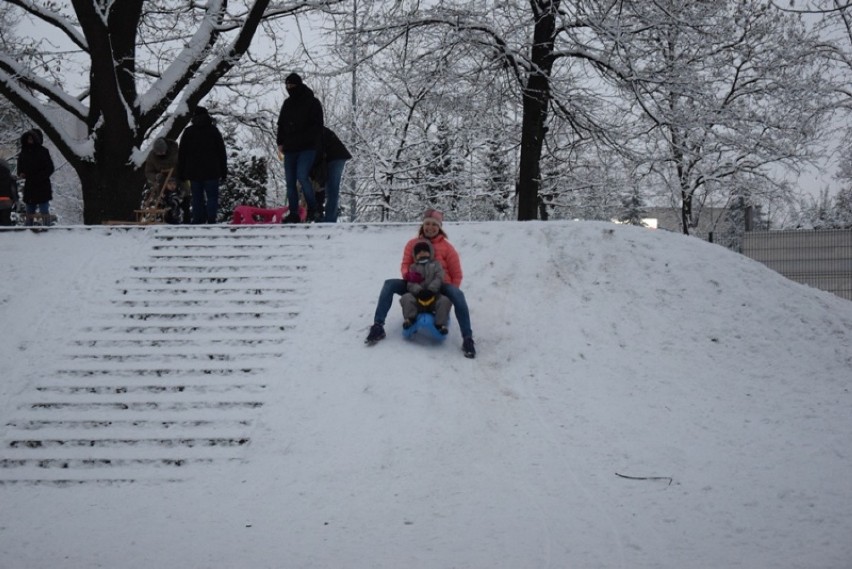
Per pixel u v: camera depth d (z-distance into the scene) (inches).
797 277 648.4
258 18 610.5
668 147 735.1
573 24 673.6
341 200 1144.8
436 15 685.3
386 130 1039.0
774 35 753.6
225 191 925.8
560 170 920.9
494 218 1162.0
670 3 663.1
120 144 591.8
